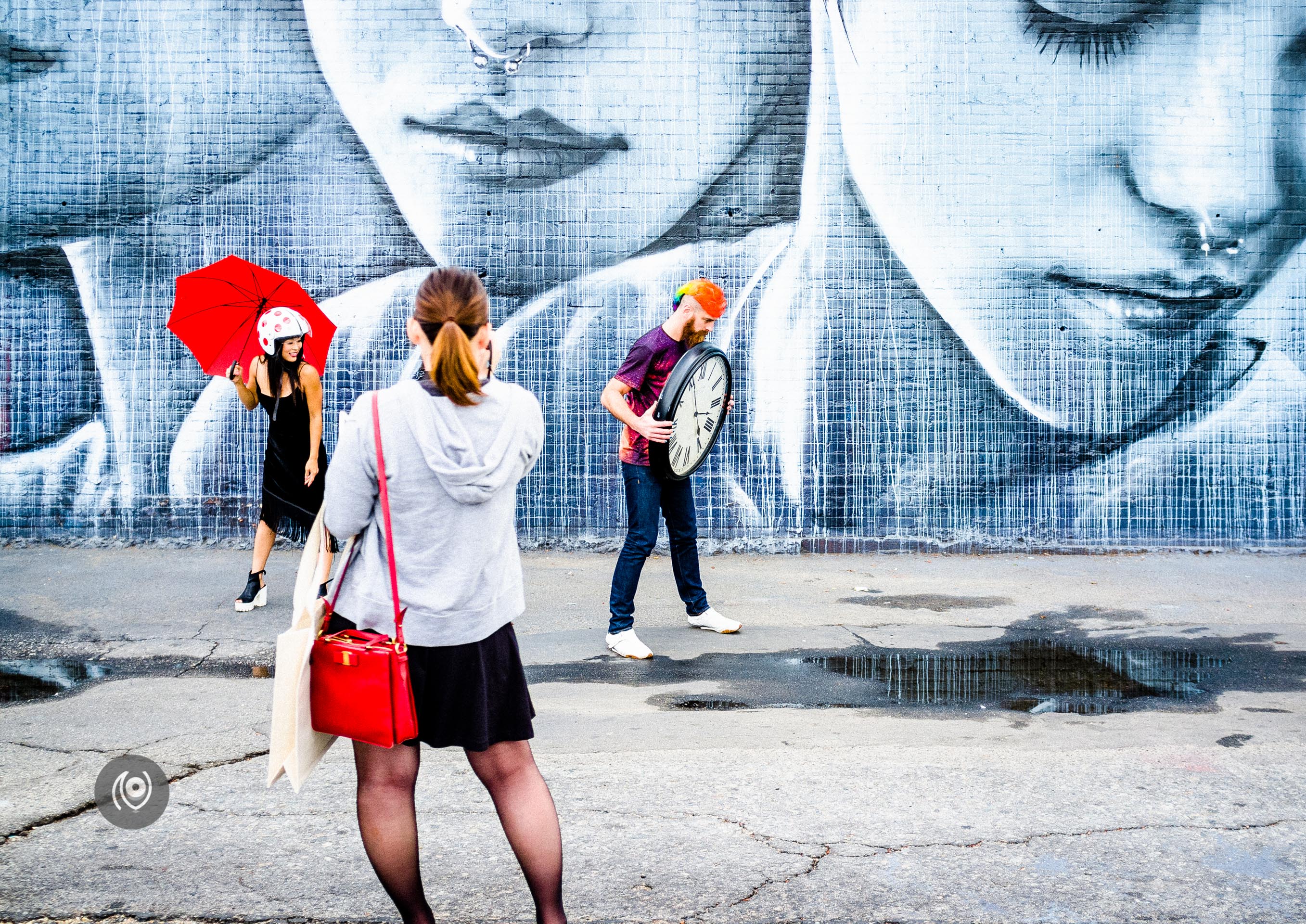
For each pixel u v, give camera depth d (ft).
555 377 24.03
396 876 7.63
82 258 23.52
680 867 9.38
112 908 8.58
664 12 23.68
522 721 7.72
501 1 23.49
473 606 7.37
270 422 18.37
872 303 24.23
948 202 24.17
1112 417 24.59
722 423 17.35
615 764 11.80
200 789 10.94
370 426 7.19
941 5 23.94
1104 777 11.50
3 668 15.25
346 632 7.45
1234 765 11.88
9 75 23.32
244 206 23.70
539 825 7.66
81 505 23.68
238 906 8.66
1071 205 24.31
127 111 23.48
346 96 23.58
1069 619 18.85
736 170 23.95
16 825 10.03
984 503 24.59
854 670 15.67
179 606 18.79
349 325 23.88
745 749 12.33
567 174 23.81
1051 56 24.11
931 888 9.04
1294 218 24.54
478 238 23.84
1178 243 24.45
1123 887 9.06
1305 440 24.75
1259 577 22.34
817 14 23.77
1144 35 24.14
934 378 24.39
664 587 21.06
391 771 7.61
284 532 18.67
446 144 23.67
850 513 24.47
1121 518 24.71
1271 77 24.38
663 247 23.97
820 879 9.19
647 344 16.06
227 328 17.99
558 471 24.12
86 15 23.36
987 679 15.29
